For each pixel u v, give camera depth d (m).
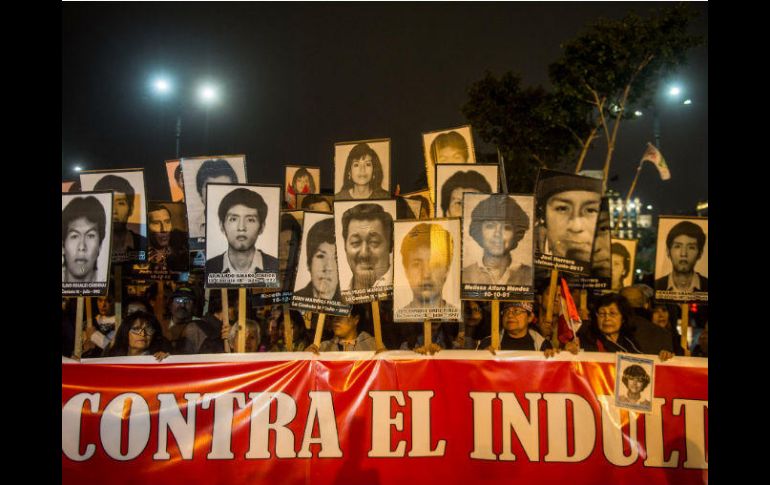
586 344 6.50
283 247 6.48
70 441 5.27
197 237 6.29
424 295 5.63
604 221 7.09
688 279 6.37
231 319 7.34
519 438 5.43
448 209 6.27
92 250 5.52
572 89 14.06
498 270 5.61
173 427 5.36
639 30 13.57
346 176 6.90
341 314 5.81
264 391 5.43
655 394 5.47
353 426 5.42
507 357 5.52
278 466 5.36
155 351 5.91
